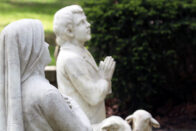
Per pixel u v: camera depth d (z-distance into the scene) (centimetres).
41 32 326
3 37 321
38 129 320
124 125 484
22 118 316
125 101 784
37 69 329
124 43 791
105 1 824
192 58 857
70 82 527
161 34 802
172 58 820
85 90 521
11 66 316
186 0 848
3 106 320
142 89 798
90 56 542
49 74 761
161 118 823
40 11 1278
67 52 529
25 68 323
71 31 530
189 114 839
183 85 873
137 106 761
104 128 480
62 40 534
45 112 319
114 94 779
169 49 820
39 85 322
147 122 527
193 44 831
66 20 527
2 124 318
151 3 812
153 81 806
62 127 325
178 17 825
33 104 318
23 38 319
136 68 791
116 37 793
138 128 522
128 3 812
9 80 315
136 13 793
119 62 792
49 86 324
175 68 853
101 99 525
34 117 319
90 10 812
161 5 811
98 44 792
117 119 486
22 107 319
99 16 798
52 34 977
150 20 805
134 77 796
